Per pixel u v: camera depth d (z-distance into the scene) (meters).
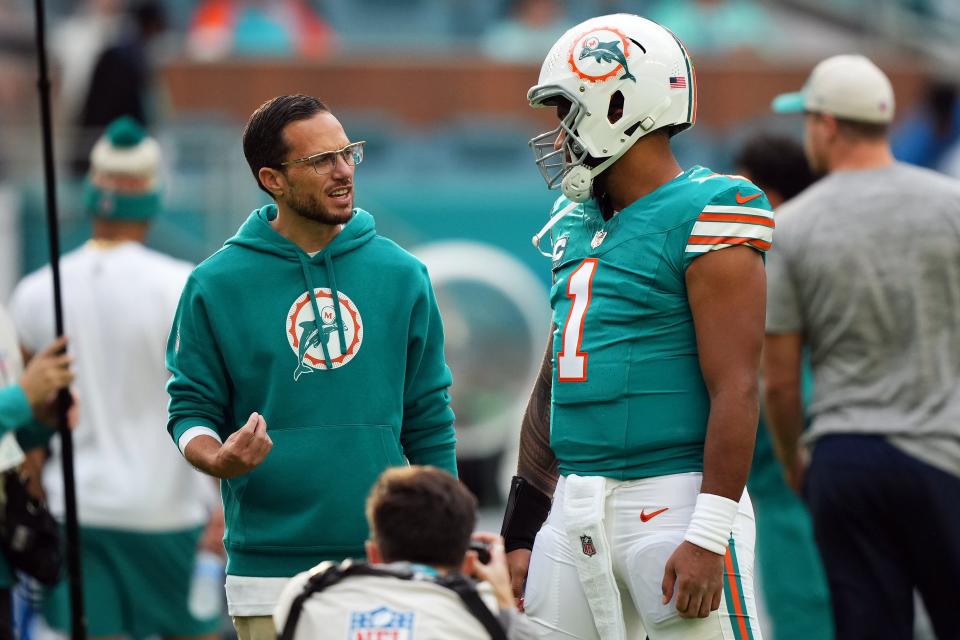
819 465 18.69
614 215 13.58
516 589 14.55
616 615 13.46
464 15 43.50
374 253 14.56
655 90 13.30
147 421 21.64
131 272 21.73
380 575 11.68
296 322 14.21
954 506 18.14
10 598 16.89
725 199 12.96
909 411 18.27
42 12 16.59
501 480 31.86
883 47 41.81
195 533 21.95
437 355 14.95
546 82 13.54
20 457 16.55
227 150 30.88
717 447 12.83
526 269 33.03
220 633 25.22
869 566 18.56
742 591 13.26
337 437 14.16
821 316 18.66
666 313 13.18
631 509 13.36
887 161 18.98
